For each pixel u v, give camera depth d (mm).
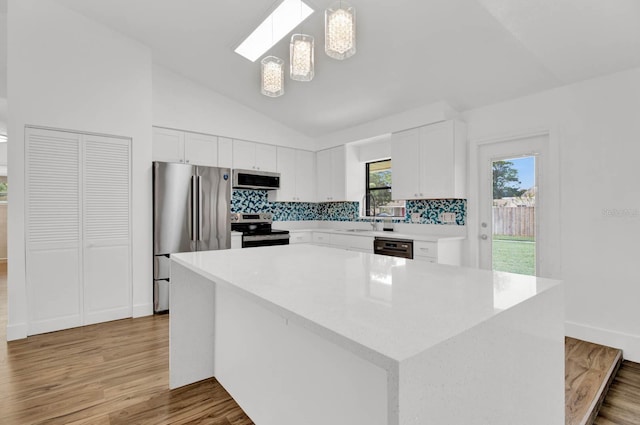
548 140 3014
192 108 4184
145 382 2162
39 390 2051
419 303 1015
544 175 3049
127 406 1906
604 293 2646
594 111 2695
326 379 1300
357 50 3076
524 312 1063
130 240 3416
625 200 2539
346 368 1204
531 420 1127
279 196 5031
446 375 750
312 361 1371
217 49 3537
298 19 2883
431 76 3178
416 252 3580
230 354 2021
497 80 3004
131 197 3410
